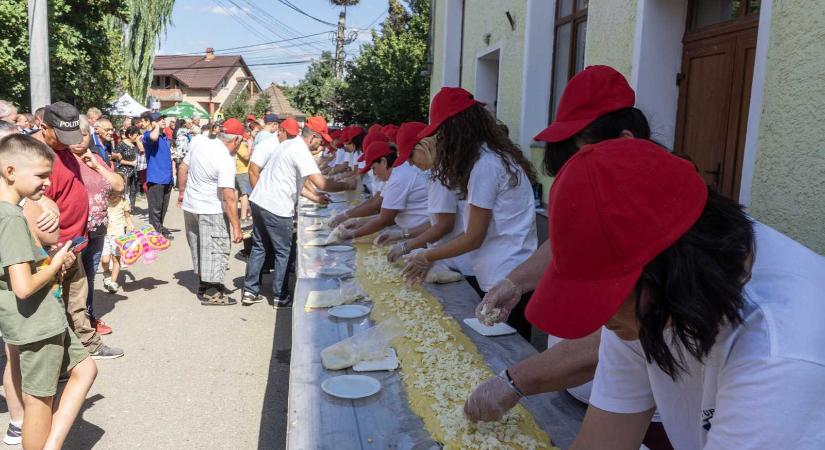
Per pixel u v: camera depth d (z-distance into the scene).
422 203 4.15
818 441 0.82
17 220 2.48
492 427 1.76
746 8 3.65
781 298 0.90
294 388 2.06
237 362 4.38
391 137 5.81
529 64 6.89
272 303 5.86
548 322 0.91
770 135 2.94
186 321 5.27
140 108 18.02
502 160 2.72
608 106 1.78
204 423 3.49
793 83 2.78
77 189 3.80
